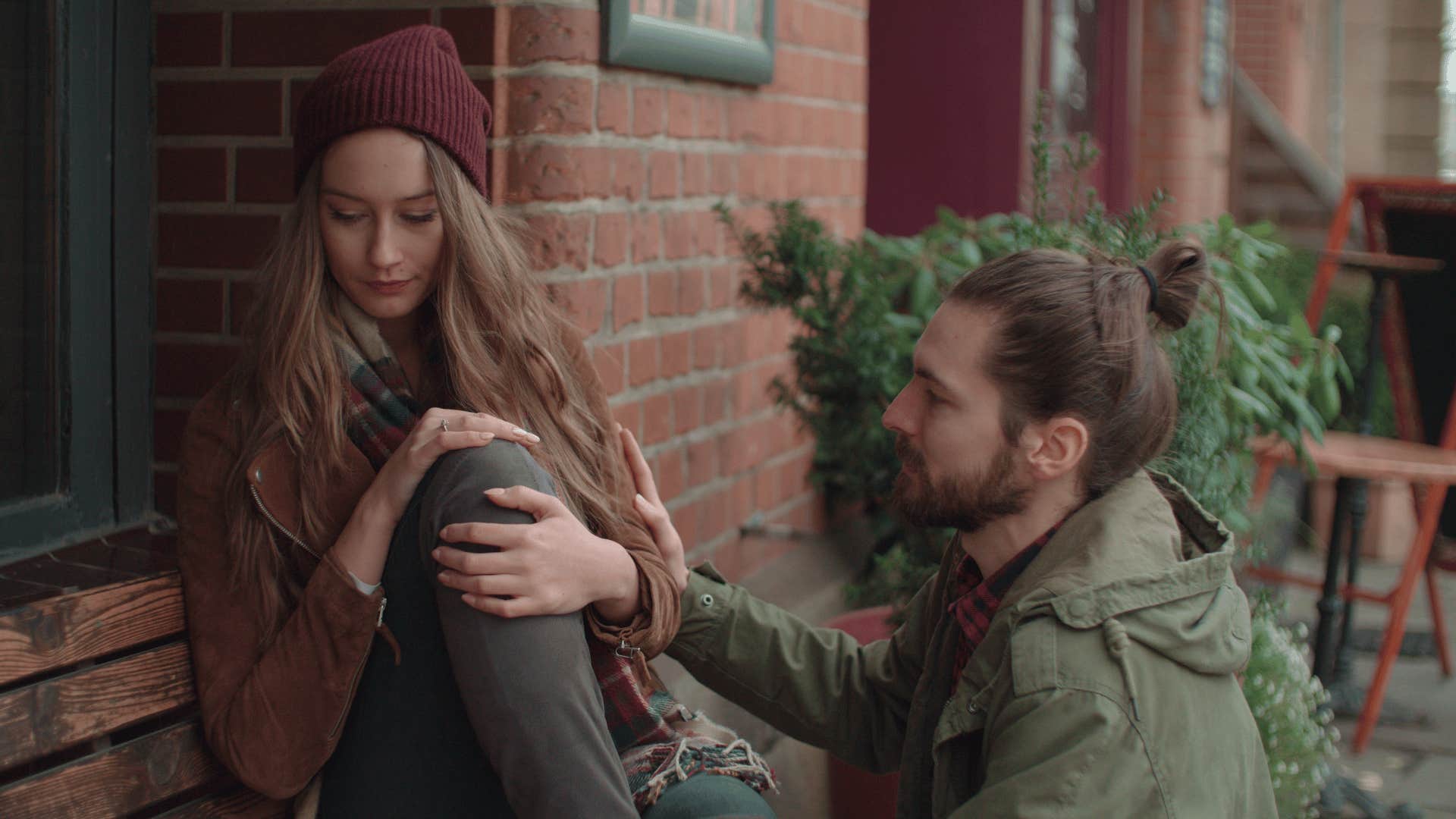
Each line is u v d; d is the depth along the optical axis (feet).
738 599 6.14
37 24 6.25
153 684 5.14
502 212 6.03
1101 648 4.61
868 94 18.30
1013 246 8.94
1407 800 11.00
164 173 7.44
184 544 5.30
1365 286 19.58
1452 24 46.68
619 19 7.93
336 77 5.18
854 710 6.03
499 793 4.94
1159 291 5.15
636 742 5.41
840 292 10.34
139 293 6.95
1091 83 23.25
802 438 11.97
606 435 6.03
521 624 4.70
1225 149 31.65
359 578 4.88
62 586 5.07
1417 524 12.25
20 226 6.19
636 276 8.71
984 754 4.86
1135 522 4.93
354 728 5.07
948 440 4.98
